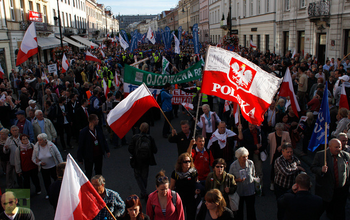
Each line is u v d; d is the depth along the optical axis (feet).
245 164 17.31
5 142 22.52
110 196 14.90
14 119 36.86
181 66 97.81
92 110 36.40
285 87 25.94
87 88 44.50
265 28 111.34
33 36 35.45
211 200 13.03
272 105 28.04
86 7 233.14
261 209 19.86
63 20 156.66
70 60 89.51
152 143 21.52
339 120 23.95
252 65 17.11
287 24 93.66
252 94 17.21
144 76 30.94
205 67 16.89
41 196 22.72
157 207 14.33
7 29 84.89
